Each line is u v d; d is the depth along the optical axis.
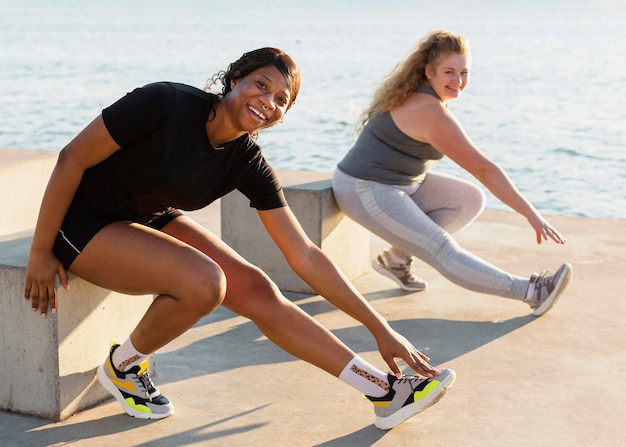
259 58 2.57
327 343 2.77
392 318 3.95
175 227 2.92
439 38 4.04
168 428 2.79
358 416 2.91
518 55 36.19
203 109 2.58
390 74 4.14
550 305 3.94
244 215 4.38
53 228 2.67
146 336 2.73
